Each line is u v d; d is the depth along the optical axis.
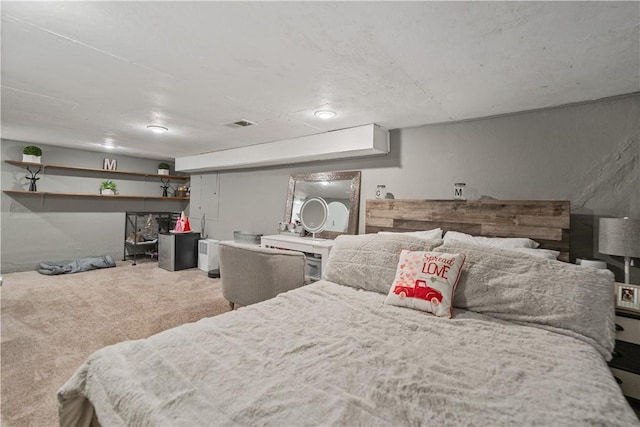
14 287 3.78
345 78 2.04
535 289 1.61
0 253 4.39
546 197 2.39
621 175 2.12
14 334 2.46
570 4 1.24
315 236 3.87
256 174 4.80
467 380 1.03
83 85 2.25
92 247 5.30
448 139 2.90
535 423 0.82
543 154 2.41
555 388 0.98
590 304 1.49
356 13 1.36
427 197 3.01
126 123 3.30
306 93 2.33
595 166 2.21
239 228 5.03
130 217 5.80
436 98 2.34
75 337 2.43
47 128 3.59
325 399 0.90
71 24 1.49
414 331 1.45
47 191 4.76
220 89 2.29
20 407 1.59
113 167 5.45
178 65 1.92
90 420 1.14
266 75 2.04
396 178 3.24
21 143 4.50
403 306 1.78
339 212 3.67
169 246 4.99
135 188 5.88
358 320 1.56
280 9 1.35
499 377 1.04
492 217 2.48
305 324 1.49
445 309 1.65
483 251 1.87
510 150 2.56
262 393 0.92
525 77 1.93
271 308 1.69
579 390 0.97
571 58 1.68
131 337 2.46
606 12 1.28
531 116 2.47
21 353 2.15
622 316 1.69
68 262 4.89
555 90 2.10
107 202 5.48
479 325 1.53
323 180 3.88
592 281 1.56
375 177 3.42
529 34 1.47
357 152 3.32
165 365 1.06
